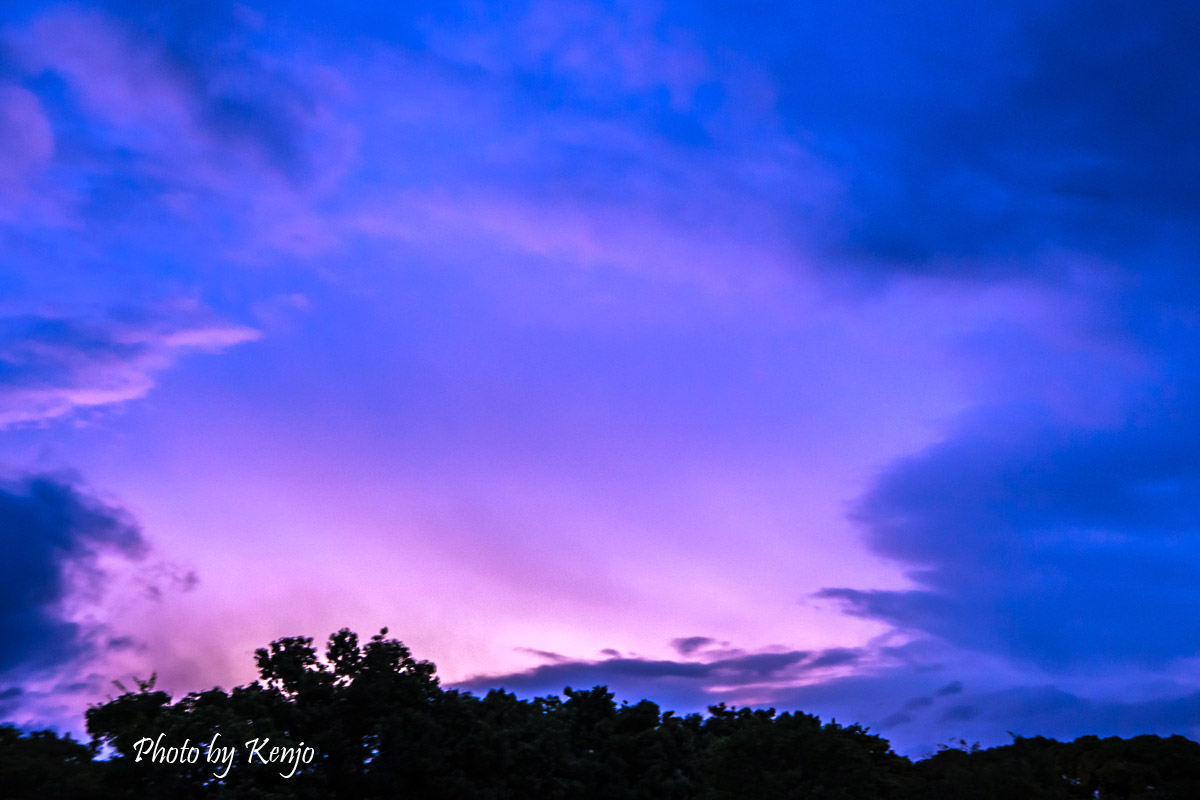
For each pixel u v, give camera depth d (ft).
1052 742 116.16
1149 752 109.09
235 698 103.30
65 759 90.07
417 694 112.06
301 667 111.96
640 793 130.62
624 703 141.49
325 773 104.27
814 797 93.45
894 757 112.27
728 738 104.88
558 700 143.74
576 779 127.44
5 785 81.71
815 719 102.32
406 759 105.60
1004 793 93.04
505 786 116.26
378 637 115.44
